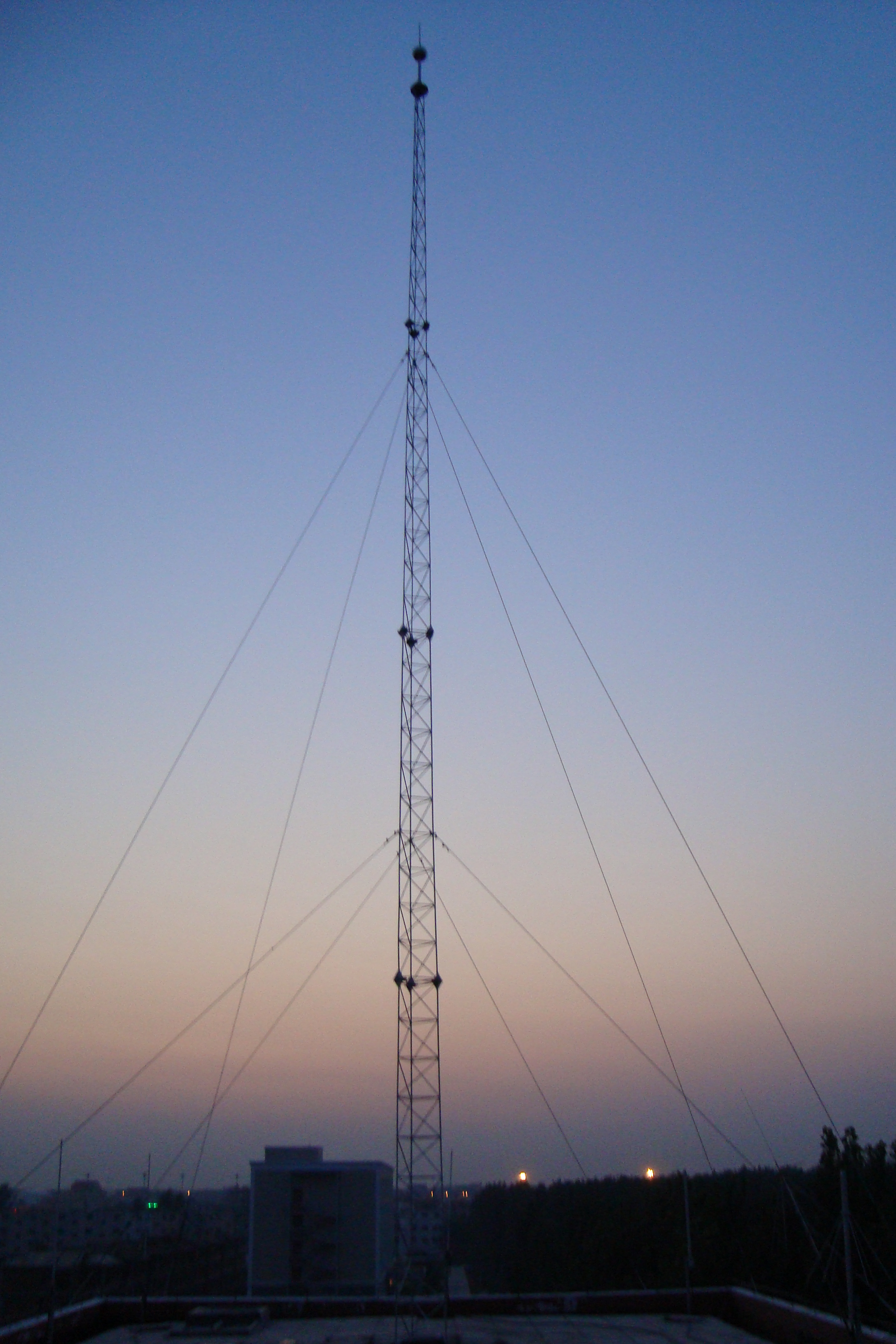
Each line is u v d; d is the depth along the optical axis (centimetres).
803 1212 6612
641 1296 5591
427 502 6197
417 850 5612
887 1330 4797
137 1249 7925
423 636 5972
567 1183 9594
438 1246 5256
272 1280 7488
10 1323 5562
